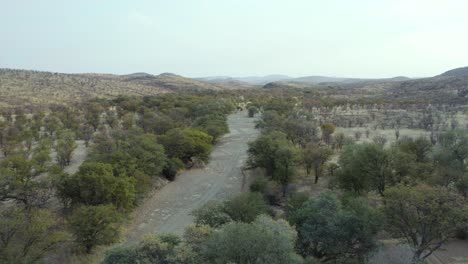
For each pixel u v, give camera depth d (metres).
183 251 21.86
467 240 34.50
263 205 38.62
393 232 32.16
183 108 116.62
